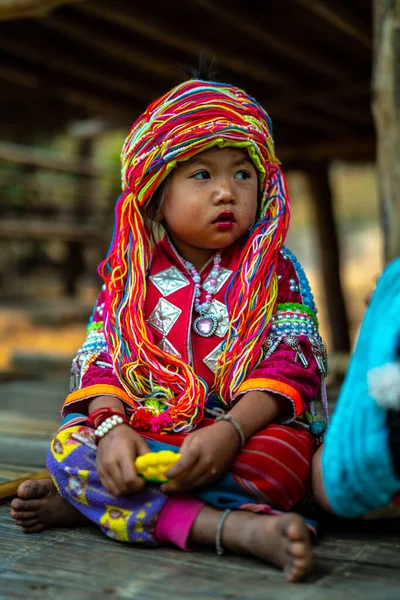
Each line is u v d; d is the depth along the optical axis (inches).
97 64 201.3
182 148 62.3
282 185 67.7
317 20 170.6
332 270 282.8
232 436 55.7
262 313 62.9
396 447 48.4
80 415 63.6
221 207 63.3
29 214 394.0
